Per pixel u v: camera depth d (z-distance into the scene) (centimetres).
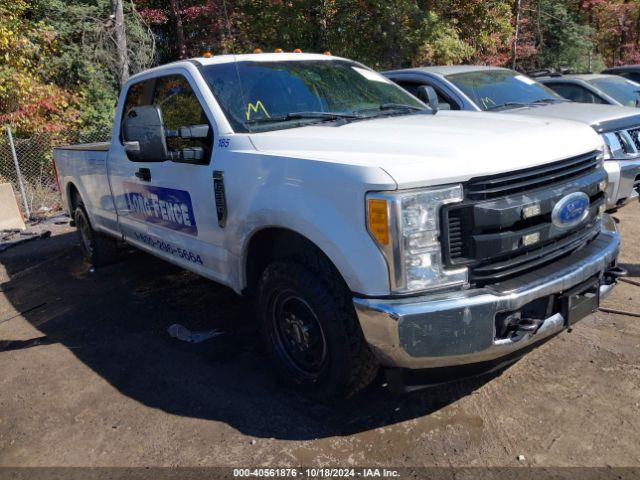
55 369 413
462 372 297
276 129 371
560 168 304
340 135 331
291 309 340
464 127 333
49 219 971
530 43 2011
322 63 456
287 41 1527
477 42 1605
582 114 622
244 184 345
